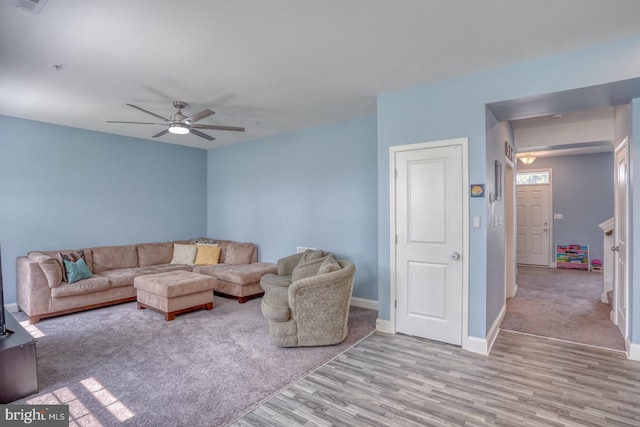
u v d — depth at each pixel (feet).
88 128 16.71
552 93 9.10
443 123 10.70
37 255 13.91
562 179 24.66
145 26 7.46
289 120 15.53
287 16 7.14
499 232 12.44
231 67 9.66
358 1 6.64
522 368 9.12
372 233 14.84
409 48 8.63
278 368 9.21
